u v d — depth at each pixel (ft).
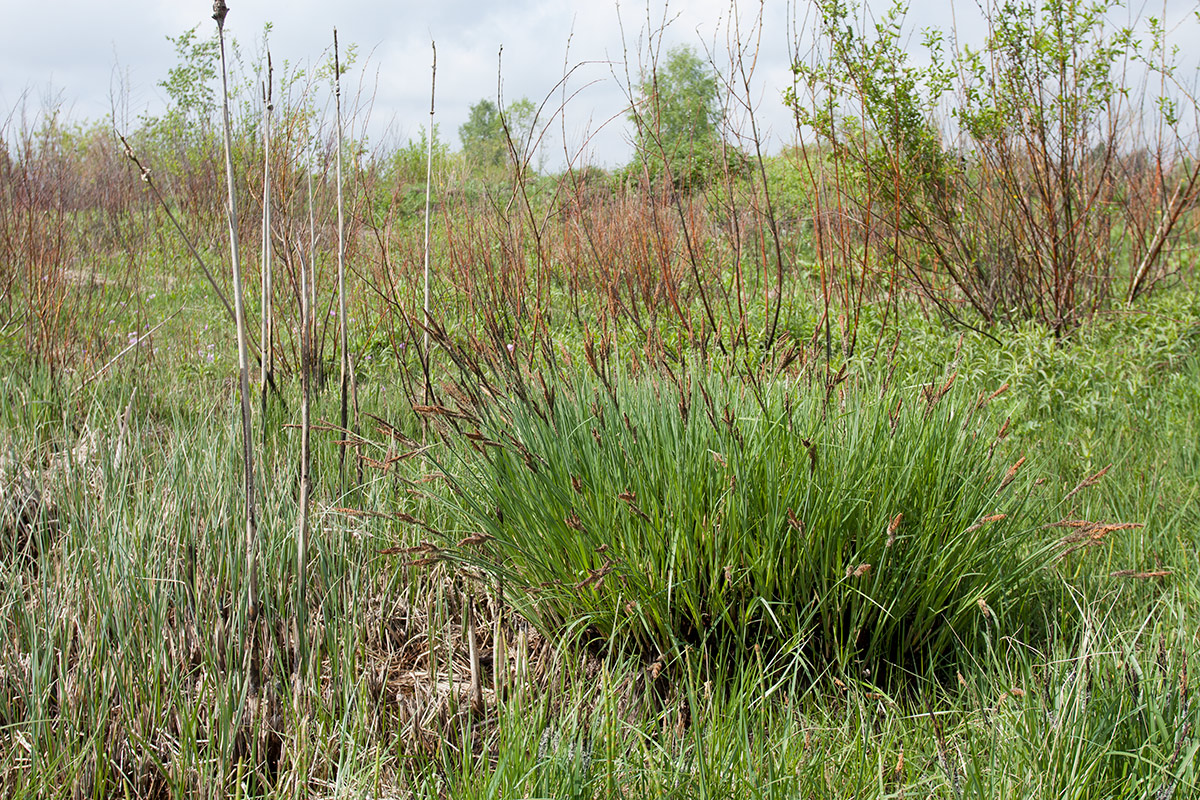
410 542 9.62
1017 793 5.63
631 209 20.18
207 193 30.37
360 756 6.85
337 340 16.46
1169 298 20.30
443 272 18.08
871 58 18.08
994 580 7.87
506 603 9.00
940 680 7.80
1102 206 20.70
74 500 9.31
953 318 19.39
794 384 8.88
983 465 8.38
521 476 8.20
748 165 14.11
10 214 19.25
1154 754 5.70
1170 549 9.48
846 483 7.68
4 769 6.75
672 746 6.68
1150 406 14.30
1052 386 14.78
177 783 6.65
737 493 7.61
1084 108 19.10
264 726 7.24
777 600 7.77
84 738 7.10
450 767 6.89
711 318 14.03
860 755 6.25
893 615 7.67
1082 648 6.20
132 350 16.78
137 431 10.66
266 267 9.50
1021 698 6.44
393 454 9.11
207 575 8.50
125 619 7.89
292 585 8.61
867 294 19.99
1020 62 18.93
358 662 8.23
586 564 7.87
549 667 8.17
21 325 17.78
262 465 10.13
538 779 5.97
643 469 7.95
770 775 5.88
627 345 13.33
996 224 20.75
